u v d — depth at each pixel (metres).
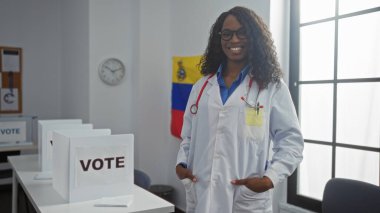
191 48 3.36
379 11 2.05
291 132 1.34
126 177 1.61
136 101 3.75
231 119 1.35
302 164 2.53
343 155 2.27
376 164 2.09
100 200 1.53
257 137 1.33
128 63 3.90
